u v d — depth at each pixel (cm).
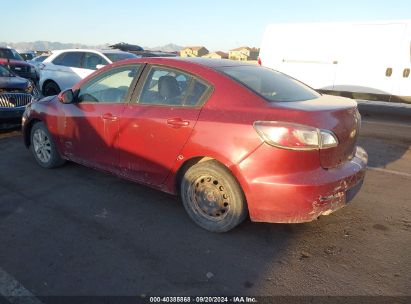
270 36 1213
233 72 381
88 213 400
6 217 388
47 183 480
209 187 361
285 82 408
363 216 406
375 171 566
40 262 312
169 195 450
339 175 334
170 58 409
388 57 1002
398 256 331
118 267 308
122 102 423
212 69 375
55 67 1144
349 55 1062
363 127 912
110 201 431
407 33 963
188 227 375
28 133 563
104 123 434
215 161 353
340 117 340
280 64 1203
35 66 1644
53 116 498
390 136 815
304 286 289
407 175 549
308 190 316
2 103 696
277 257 327
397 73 994
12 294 274
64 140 493
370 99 1047
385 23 994
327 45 1098
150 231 366
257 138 320
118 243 344
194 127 354
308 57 1140
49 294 275
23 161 566
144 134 395
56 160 521
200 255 328
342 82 1088
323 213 333
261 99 340
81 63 1102
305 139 311
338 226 382
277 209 324
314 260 323
